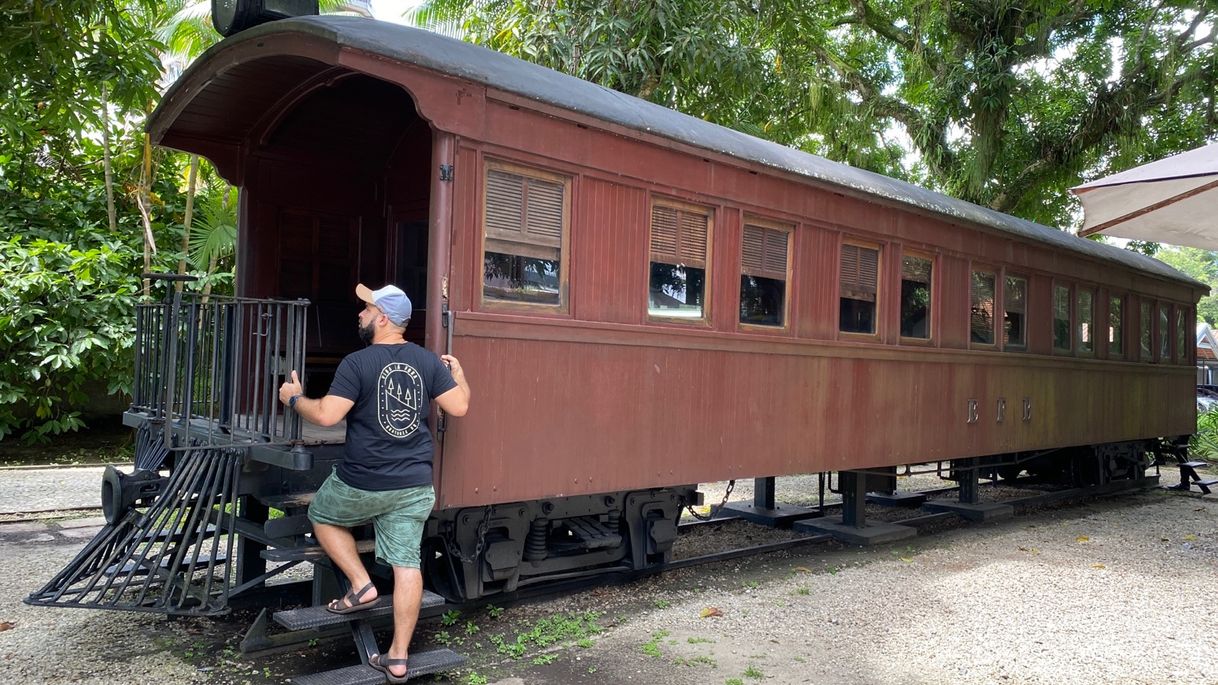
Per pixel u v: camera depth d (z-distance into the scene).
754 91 12.83
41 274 10.26
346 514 3.87
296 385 3.98
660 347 5.53
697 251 5.85
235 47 4.75
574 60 10.67
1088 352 10.59
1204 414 19.78
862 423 7.23
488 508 4.88
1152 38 14.34
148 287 11.28
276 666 4.21
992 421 8.84
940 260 8.11
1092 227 7.61
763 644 4.82
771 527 8.30
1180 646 4.93
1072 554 7.48
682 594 5.80
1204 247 8.31
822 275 6.85
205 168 13.09
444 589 4.96
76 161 12.57
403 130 6.42
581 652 4.58
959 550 7.54
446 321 4.32
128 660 4.24
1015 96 15.01
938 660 4.61
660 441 5.53
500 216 4.66
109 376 11.07
